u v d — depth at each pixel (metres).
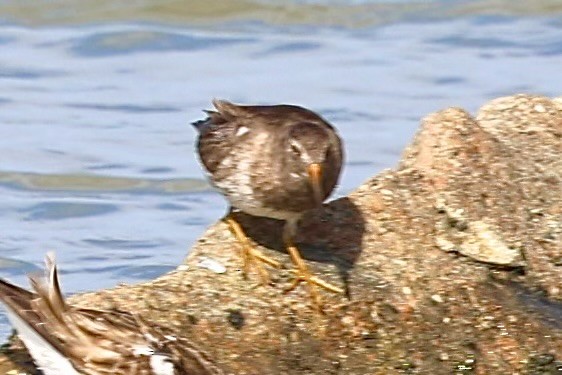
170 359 12.23
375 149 20.86
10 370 12.69
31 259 18.02
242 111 14.53
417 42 25.22
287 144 13.98
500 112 16.22
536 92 22.83
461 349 13.41
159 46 25.14
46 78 23.80
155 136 21.73
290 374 12.90
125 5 26.42
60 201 19.83
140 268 17.62
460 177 14.88
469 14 26.45
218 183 14.43
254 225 14.53
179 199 19.91
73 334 12.14
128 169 20.72
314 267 13.92
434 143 15.19
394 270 14.00
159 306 13.20
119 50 24.94
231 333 13.16
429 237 14.41
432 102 22.61
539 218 14.73
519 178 15.08
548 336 13.64
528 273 14.29
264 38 25.45
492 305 13.83
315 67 24.19
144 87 23.50
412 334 13.47
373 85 23.36
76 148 21.33
